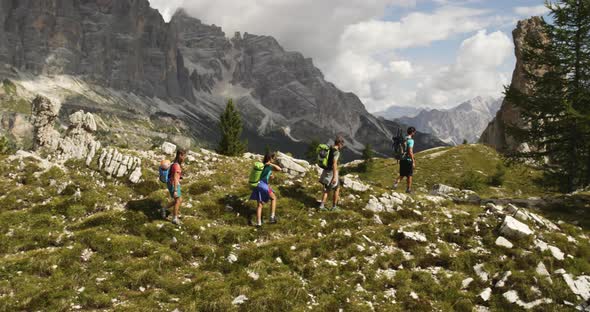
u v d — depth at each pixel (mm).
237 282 10328
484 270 11570
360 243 13078
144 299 9586
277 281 10547
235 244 12984
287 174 20109
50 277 10195
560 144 28172
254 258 11781
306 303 9891
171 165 13891
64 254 11094
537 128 29016
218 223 14508
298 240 13102
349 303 10016
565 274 11023
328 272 11344
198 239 13070
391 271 11742
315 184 18734
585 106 25766
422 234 13758
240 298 9719
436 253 12656
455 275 11477
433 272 11703
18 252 11781
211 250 12336
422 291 10781
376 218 15398
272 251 12172
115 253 11570
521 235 12992
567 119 25547
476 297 10508
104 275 10539
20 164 17375
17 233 12469
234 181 18984
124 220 13414
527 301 10273
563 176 30062
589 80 27094
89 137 20031
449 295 10617
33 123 21672
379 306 9992
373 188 18344
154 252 11859
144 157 19875
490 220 14531
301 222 14516
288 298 9875
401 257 12375
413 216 15734
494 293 10695
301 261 11781
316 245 12664
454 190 22000
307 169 21375
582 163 27750
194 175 19312
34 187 15719
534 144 29953
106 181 17125
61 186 15852
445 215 15734
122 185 16906
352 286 10789
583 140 26406
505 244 12734
